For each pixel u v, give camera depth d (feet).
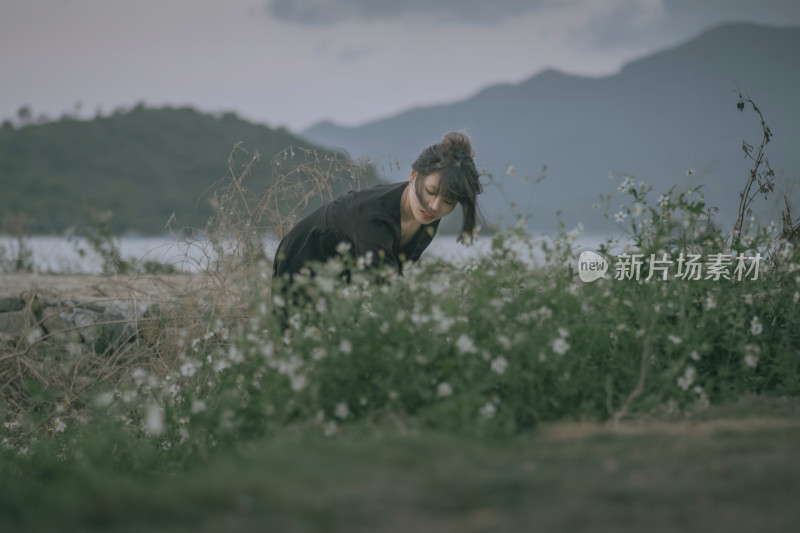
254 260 16.55
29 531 6.07
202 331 15.89
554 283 11.28
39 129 362.12
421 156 12.84
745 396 10.67
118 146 353.10
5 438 13.88
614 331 10.91
